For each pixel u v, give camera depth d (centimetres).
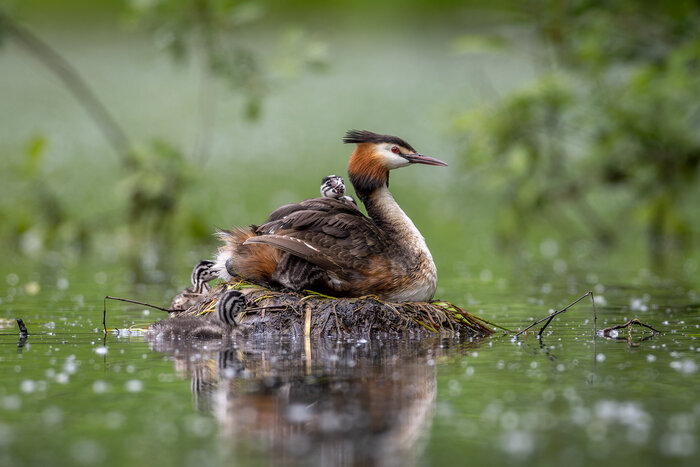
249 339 882
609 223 2170
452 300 1185
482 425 574
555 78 1912
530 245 1964
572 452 524
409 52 5150
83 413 603
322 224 952
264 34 5081
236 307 886
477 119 1958
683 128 1986
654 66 1923
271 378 696
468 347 836
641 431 561
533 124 1972
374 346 841
